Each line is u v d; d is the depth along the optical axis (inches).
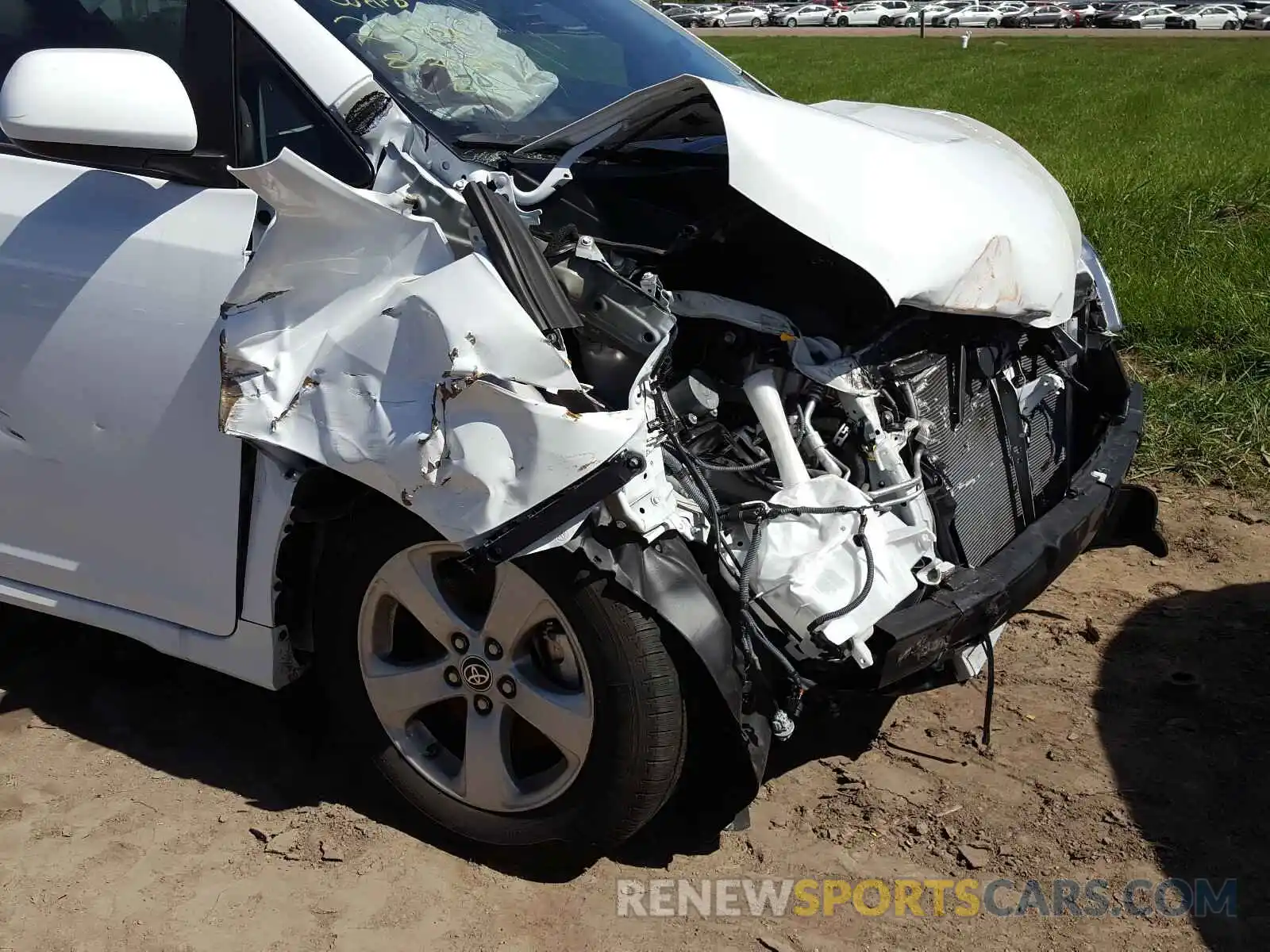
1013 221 116.7
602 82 139.1
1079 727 127.6
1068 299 120.9
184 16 117.0
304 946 101.0
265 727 131.0
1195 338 227.8
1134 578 157.8
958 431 117.8
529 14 142.1
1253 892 104.7
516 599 99.7
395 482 94.9
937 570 105.1
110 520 117.3
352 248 98.0
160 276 109.7
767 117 105.7
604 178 117.0
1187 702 130.5
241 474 107.9
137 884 108.3
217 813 117.6
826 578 97.7
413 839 113.8
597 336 97.8
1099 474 131.7
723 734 102.4
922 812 115.7
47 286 114.9
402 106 115.6
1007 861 109.3
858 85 1173.7
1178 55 1424.7
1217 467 186.2
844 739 127.3
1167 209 307.3
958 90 1027.9
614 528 94.8
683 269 110.0
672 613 94.5
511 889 107.4
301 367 99.2
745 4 3024.1
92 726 131.6
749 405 108.2
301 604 112.3
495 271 93.9
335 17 120.0
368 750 112.9
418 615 105.7
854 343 110.5
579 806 102.8
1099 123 673.0
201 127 113.9
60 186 118.0
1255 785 117.4
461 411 92.0
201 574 113.0
